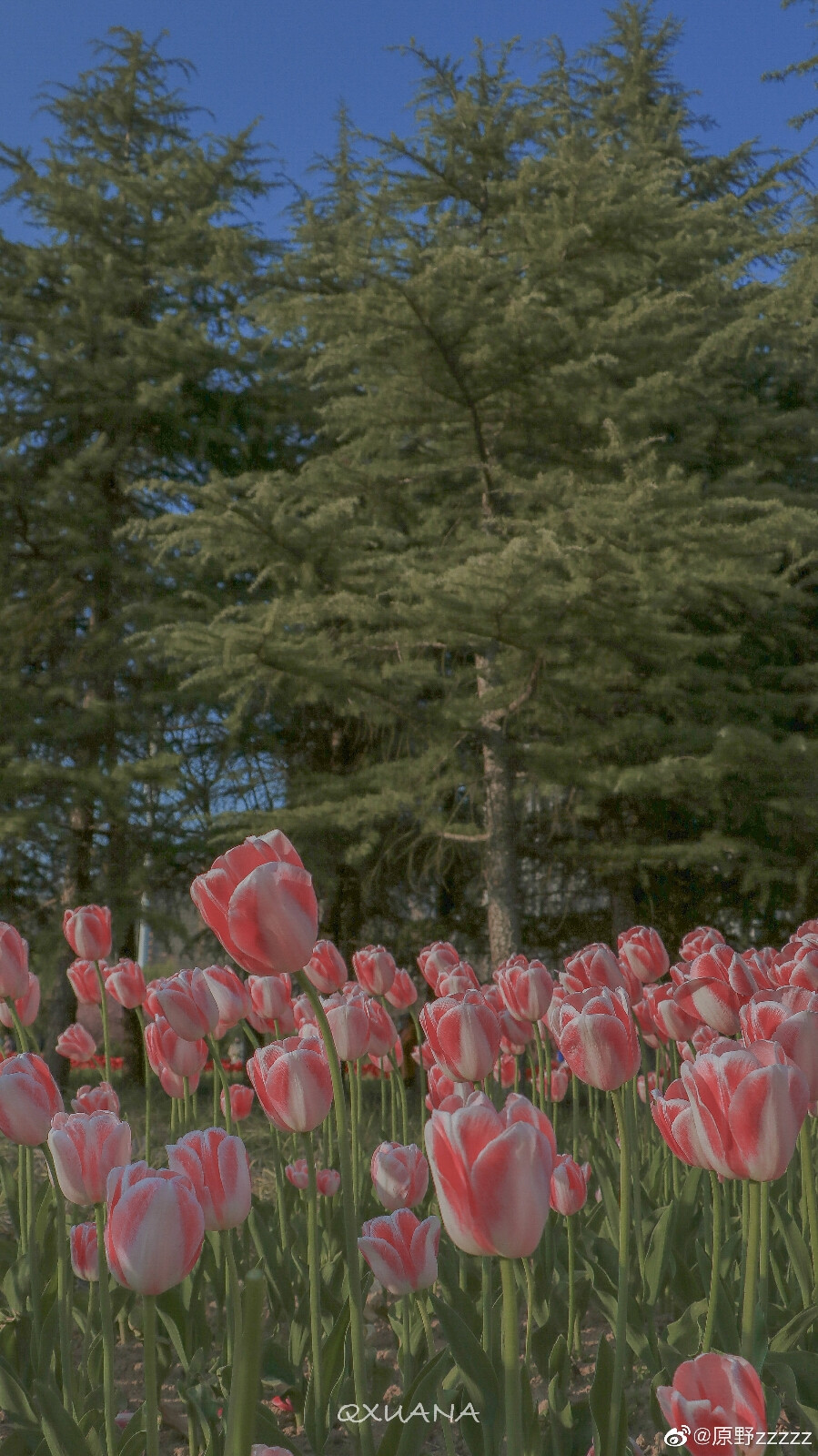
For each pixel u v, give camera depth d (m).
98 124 18.33
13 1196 3.01
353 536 10.36
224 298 17.25
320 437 17.05
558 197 10.97
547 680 10.82
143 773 13.59
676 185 19.78
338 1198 3.00
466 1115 1.08
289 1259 2.65
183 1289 2.41
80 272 14.84
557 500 10.59
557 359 10.85
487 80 13.82
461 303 10.06
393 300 10.26
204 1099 10.16
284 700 14.36
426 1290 1.81
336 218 17.17
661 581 9.34
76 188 15.90
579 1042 1.55
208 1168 1.55
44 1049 13.62
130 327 14.80
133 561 15.47
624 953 3.08
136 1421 1.73
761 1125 1.30
